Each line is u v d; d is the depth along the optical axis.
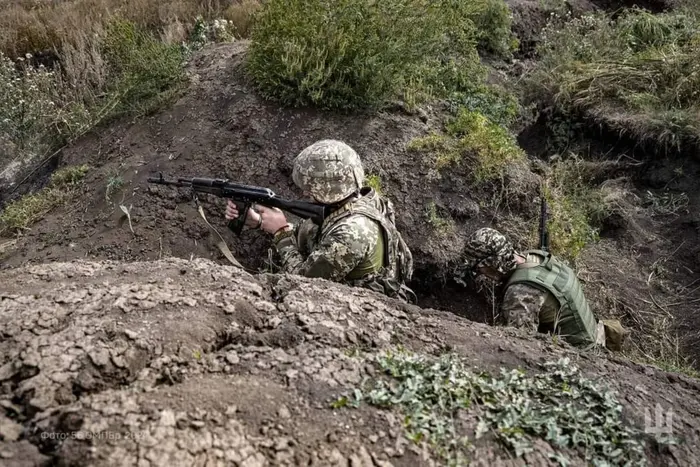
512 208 5.27
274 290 2.86
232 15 8.05
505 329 3.04
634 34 8.23
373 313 2.79
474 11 6.88
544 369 2.66
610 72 7.16
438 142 5.36
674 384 2.94
